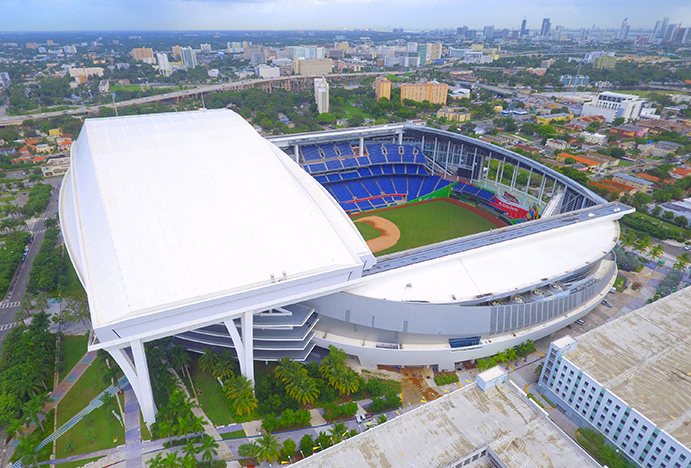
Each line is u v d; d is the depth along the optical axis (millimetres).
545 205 179000
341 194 196875
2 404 82688
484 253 112062
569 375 84000
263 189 102438
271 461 74125
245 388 84312
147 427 81750
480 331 96938
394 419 68812
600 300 114938
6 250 146250
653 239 168500
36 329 99938
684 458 66500
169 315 74562
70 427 82750
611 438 78375
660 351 86625
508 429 67062
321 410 86125
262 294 81625
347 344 96188
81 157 116375
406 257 108625
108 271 79500
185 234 87750
